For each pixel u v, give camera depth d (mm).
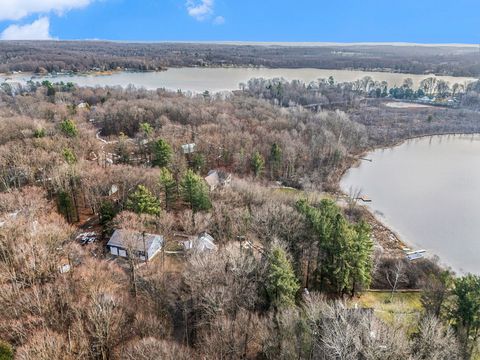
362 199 79500
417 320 35156
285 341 27719
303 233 45344
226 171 75938
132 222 46531
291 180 81250
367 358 23375
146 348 24828
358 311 29766
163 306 34719
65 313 28797
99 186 55281
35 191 51719
